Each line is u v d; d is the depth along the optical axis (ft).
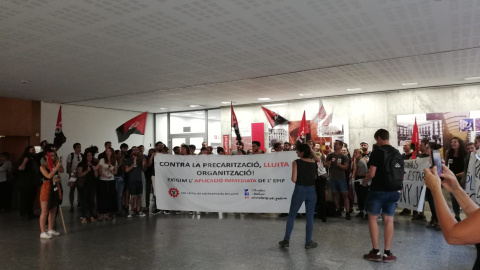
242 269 15.28
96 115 45.11
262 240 20.27
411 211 28.71
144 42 19.54
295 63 24.56
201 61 23.68
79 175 27.22
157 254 17.81
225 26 17.24
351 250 17.94
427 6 15.02
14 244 20.58
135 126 31.91
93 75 27.43
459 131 32.91
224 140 45.65
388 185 15.87
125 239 21.12
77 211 33.14
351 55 22.66
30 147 30.81
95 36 18.43
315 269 15.11
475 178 19.57
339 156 27.35
